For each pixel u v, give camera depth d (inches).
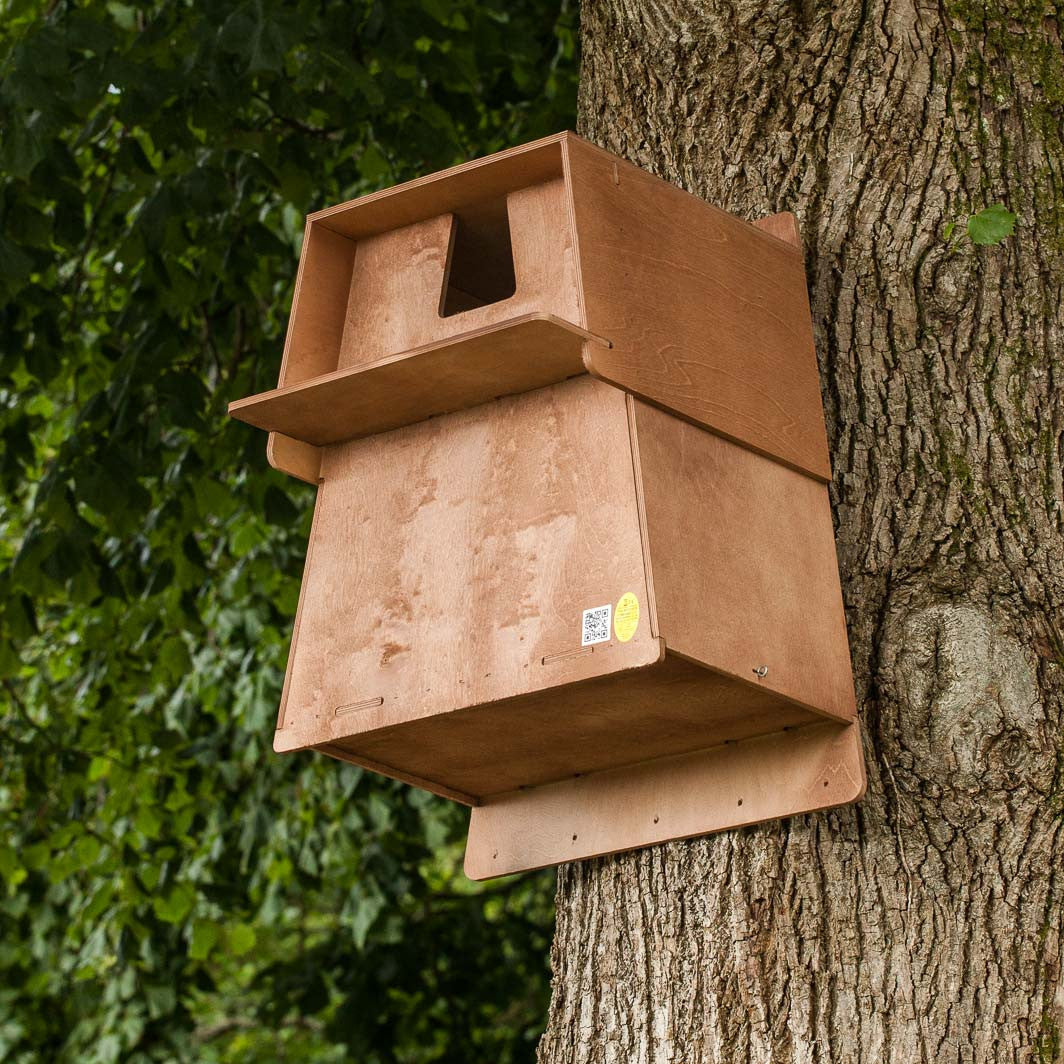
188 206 190.5
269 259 232.8
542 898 333.1
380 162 214.2
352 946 317.1
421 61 208.4
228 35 171.0
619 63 129.0
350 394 105.0
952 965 97.9
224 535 261.3
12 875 270.1
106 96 197.8
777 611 99.7
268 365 217.6
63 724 267.6
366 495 110.0
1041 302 112.6
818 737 102.0
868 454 110.4
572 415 100.6
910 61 118.6
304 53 201.2
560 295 104.7
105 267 221.1
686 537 95.9
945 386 111.0
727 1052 99.7
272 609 256.4
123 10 228.4
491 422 105.2
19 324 211.6
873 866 100.7
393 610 104.3
